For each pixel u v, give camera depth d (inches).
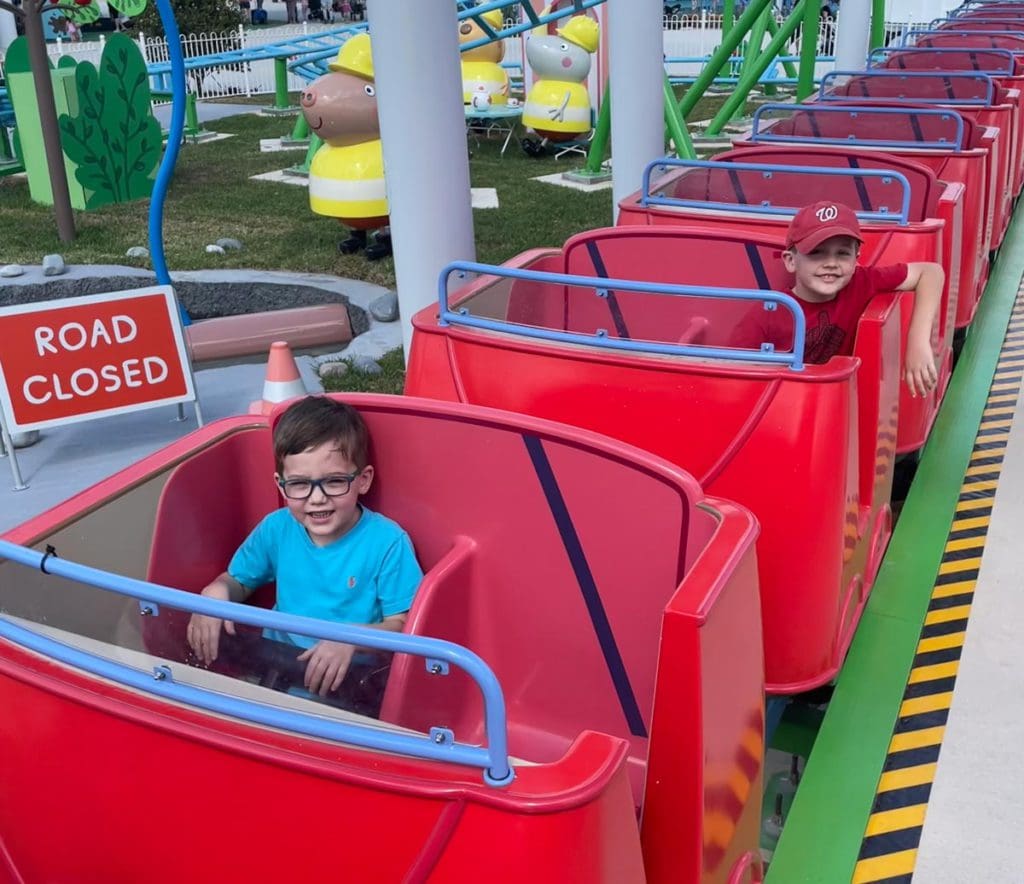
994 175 219.0
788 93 681.6
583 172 435.2
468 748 54.1
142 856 66.1
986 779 102.0
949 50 317.1
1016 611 129.5
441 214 154.6
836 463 98.3
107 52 395.9
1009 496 159.8
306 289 285.0
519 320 121.4
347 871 58.2
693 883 68.2
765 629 103.0
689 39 855.1
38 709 65.6
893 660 119.1
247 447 91.4
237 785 60.0
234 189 432.8
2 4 320.2
